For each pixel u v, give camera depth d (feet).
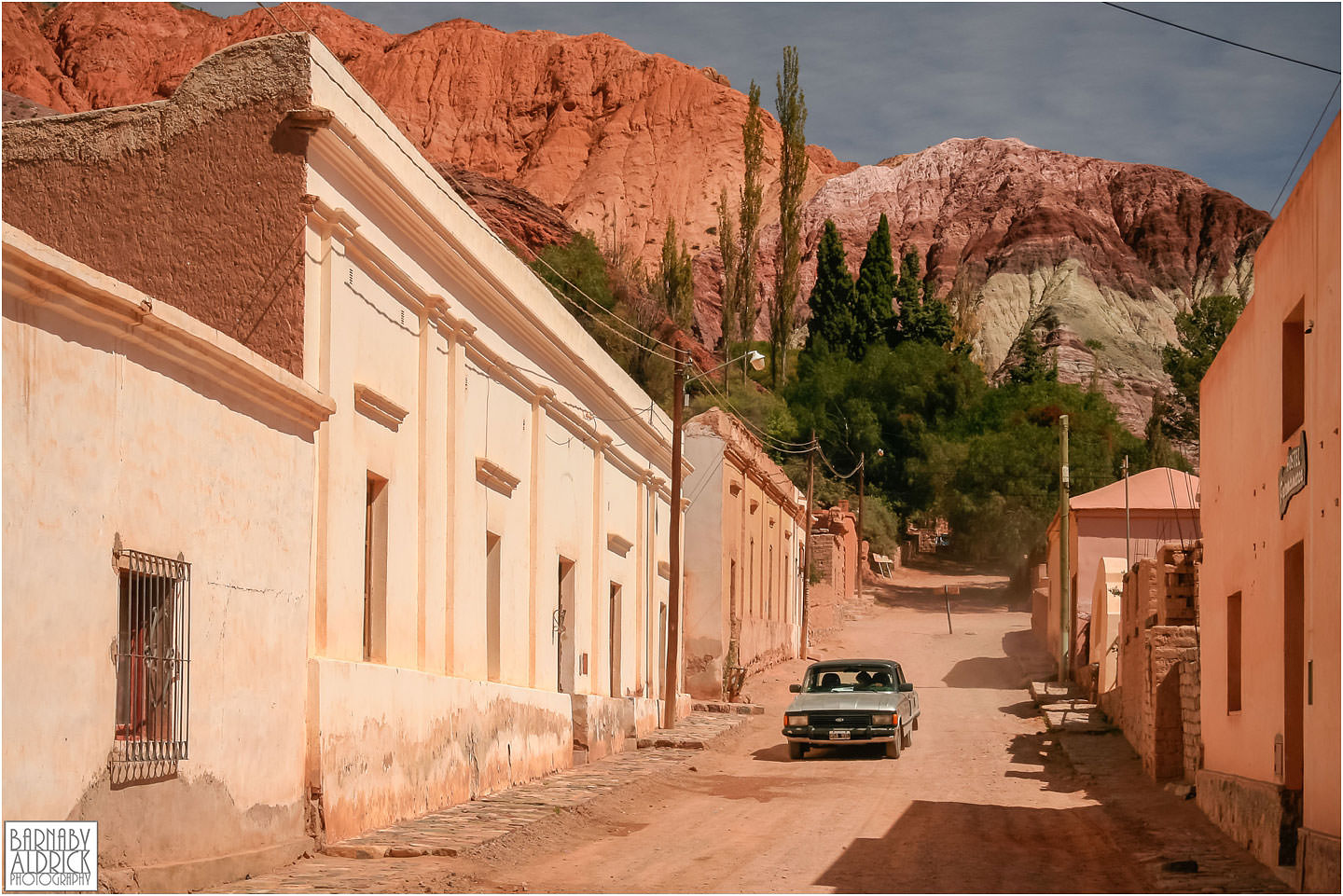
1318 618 30.96
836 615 157.07
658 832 44.27
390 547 44.11
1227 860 37.04
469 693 49.26
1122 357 435.12
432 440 47.93
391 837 38.45
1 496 23.17
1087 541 106.32
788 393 262.67
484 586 53.26
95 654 25.91
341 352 40.37
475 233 53.16
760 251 558.56
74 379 25.53
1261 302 39.50
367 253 42.37
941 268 551.18
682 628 100.68
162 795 28.48
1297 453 33.96
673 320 242.99
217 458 31.71
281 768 34.76
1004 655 124.16
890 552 212.43
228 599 32.01
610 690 78.43
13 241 23.12
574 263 198.18
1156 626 60.44
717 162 626.64
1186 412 268.82
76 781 25.09
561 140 640.99
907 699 75.87
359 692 39.17
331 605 38.99
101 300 26.07
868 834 43.42
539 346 60.95
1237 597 44.80
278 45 40.16
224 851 31.27
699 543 102.27
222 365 31.48
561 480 65.72
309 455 37.52
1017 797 55.11
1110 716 79.25
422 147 649.61
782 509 135.64
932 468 232.12
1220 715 46.09
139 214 40.50
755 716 93.76
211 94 40.40
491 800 48.96
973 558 223.92
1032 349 332.19
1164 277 538.88
